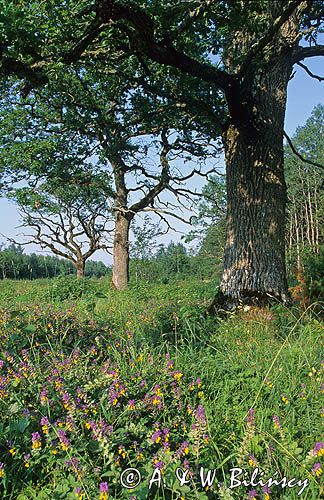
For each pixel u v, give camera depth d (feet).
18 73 25.30
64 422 11.52
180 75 33.09
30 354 17.37
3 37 22.22
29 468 10.56
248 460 10.71
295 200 215.92
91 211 107.65
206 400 14.08
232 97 30.55
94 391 13.53
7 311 27.68
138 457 10.68
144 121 42.93
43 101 55.67
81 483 9.70
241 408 13.71
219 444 11.76
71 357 17.08
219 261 168.35
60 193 95.04
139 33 24.81
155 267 155.63
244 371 16.71
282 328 23.58
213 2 23.82
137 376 14.60
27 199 74.84
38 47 24.07
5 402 12.61
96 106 54.90
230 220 33.06
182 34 27.91
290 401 13.89
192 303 39.91
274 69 32.65
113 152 62.54
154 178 74.23
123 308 38.83
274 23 25.98
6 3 21.79
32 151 64.95
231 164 33.42
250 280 31.53
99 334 22.47
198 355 18.76
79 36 27.22
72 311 29.86
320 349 18.62
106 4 23.38
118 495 9.84
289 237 219.61
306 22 34.19
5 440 11.28
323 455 10.61
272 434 11.98
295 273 38.55
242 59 29.68
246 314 28.43
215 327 25.35
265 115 32.27
